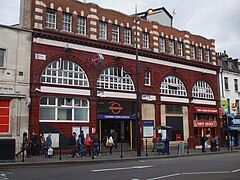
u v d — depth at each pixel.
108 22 27.86
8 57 21.66
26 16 23.62
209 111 35.88
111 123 29.58
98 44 26.52
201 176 12.41
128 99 28.17
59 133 23.36
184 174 13.04
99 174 13.03
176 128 32.09
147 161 19.66
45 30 23.45
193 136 33.47
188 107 33.75
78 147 22.64
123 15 29.12
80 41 25.41
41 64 23.08
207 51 37.91
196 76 35.47
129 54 28.98
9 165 15.99
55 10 24.56
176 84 33.22
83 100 25.34
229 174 13.09
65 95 23.98
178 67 33.50
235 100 40.31
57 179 11.52
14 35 22.14
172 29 33.66
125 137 29.41
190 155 24.92
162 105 31.22
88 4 26.62
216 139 30.06
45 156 20.73
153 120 30.03
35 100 22.34
